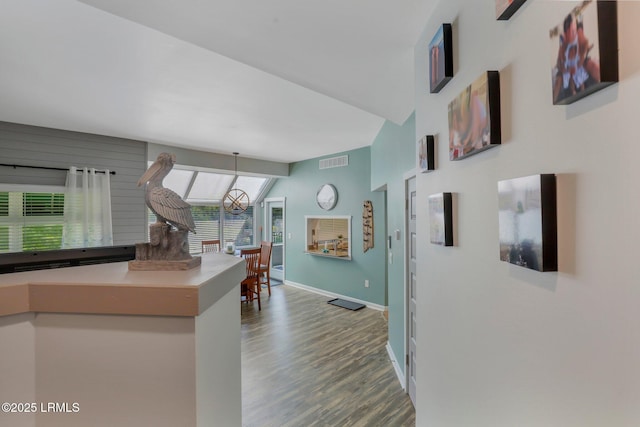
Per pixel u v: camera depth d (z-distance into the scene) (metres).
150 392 0.83
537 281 0.68
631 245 0.46
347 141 4.67
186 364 0.82
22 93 2.67
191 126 3.77
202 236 6.43
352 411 2.41
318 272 5.98
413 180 2.54
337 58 1.72
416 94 1.57
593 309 0.53
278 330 4.07
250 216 7.22
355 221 5.29
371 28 1.43
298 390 2.69
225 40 1.55
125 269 1.03
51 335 0.84
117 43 1.91
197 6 1.28
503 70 0.80
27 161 3.57
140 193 4.43
